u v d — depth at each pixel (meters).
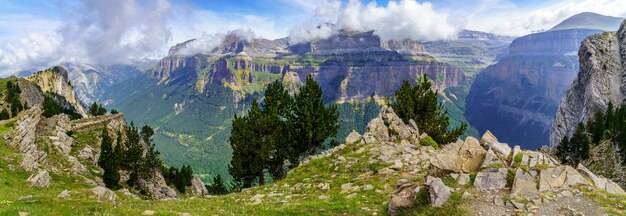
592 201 25.53
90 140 90.31
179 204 33.09
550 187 27.45
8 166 49.97
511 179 29.25
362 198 32.66
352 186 37.59
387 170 40.66
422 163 42.69
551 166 30.12
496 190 28.36
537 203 25.53
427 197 27.72
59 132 79.75
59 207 26.25
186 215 26.69
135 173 77.25
